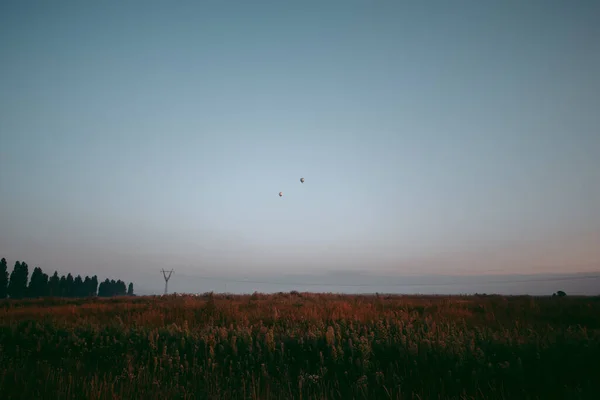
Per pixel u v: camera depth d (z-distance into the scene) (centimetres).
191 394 788
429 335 1036
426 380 816
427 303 2283
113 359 1059
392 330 1179
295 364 980
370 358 954
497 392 738
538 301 2273
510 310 1842
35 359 1076
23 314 2083
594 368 791
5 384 813
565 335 959
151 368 977
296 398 766
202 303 2259
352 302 2234
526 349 886
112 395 743
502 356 885
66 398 739
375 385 812
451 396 744
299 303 2388
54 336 1277
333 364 941
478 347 902
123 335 1239
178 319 1695
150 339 1154
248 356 1008
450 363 859
